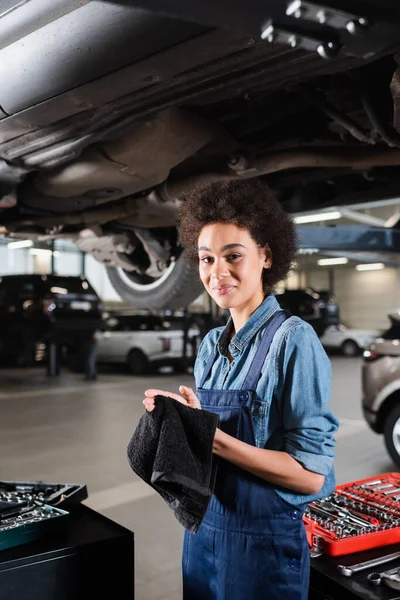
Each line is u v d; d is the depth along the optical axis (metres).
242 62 1.75
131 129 2.47
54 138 2.31
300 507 1.14
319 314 14.47
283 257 1.23
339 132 2.77
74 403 7.23
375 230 4.57
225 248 1.16
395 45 1.04
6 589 1.22
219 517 1.16
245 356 1.21
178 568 2.52
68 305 9.55
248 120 2.80
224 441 1.08
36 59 1.92
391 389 3.80
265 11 0.90
